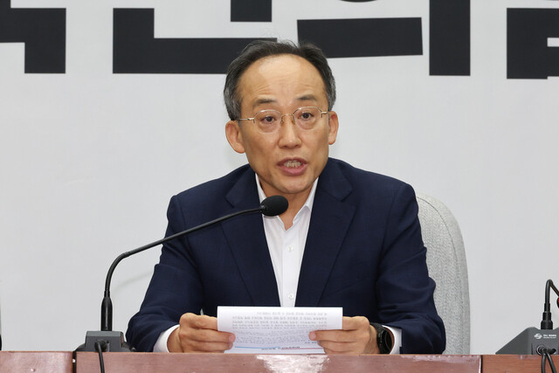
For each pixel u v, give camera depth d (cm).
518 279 896
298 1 932
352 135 921
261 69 678
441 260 766
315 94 670
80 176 920
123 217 919
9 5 933
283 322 496
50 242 912
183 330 540
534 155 910
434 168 914
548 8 921
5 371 459
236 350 525
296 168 665
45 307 906
